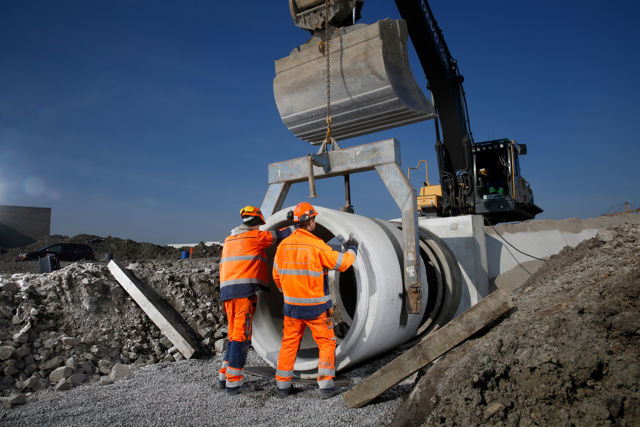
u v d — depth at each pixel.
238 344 3.91
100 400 3.79
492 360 2.55
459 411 2.45
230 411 3.43
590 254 3.98
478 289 6.33
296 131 5.73
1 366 4.22
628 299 2.51
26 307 5.01
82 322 5.20
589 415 2.13
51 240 27.12
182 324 5.79
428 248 5.94
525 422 2.26
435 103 12.97
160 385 4.20
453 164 13.24
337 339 5.55
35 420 3.32
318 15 5.40
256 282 4.06
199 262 10.13
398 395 3.49
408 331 4.61
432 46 12.00
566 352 2.35
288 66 5.60
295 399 3.66
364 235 4.17
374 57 4.85
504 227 8.03
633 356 2.27
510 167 12.36
